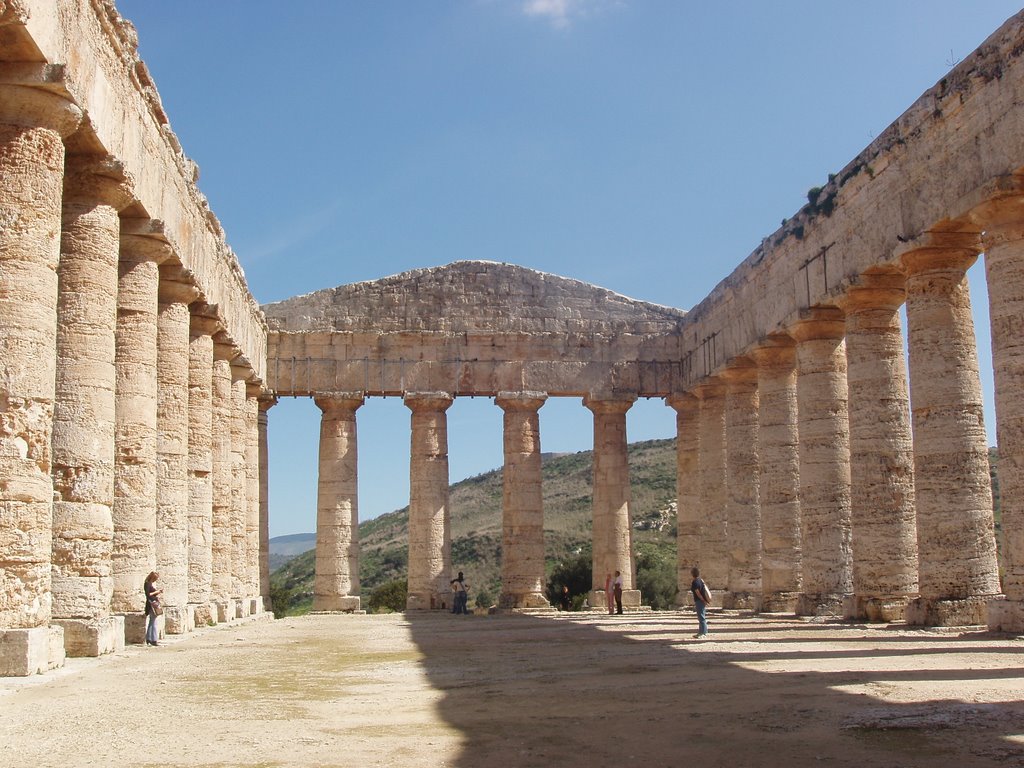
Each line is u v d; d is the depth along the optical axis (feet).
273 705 40.04
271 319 135.03
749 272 115.85
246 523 119.03
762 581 110.32
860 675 46.83
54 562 58.59
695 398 141.08
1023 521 67.87
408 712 38.14
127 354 72.13
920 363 79.77
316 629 93.25
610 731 33.58
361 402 135.54
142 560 70.69
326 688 45.70
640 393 140.77
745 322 117.80
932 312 79.77
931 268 80.28
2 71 51.19
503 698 41.96
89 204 62.59
